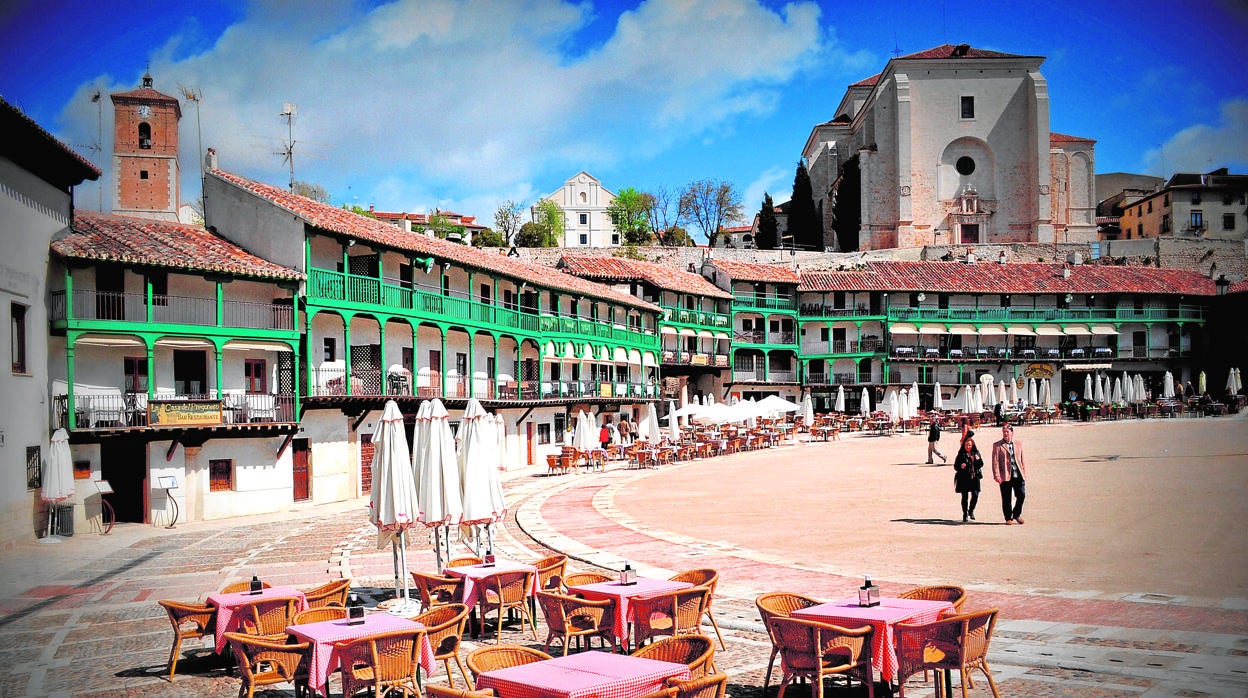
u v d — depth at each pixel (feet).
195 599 58.85
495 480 60.18
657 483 122.83
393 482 55.26
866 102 346.74
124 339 102.01
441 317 143.74
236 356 115.65
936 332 268.00
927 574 53.72
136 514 104.73
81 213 113.39
